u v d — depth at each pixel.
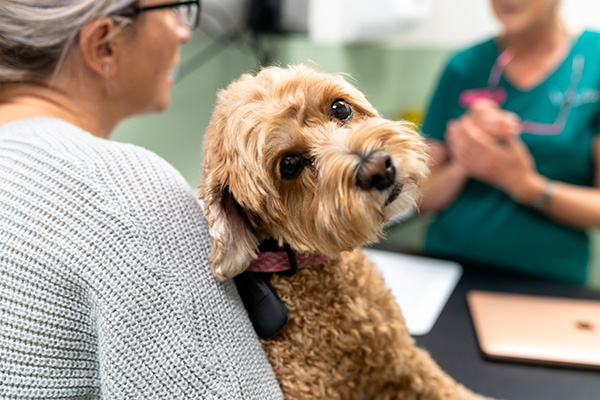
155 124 1.24
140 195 0.46
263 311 0.51
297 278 0.55
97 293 0.42
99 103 0.66
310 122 0.55
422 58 2.05
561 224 1.22
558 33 1.22
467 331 0.83
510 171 1.12
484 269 1.09
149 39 0.64
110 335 0.42
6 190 0.45
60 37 0.56
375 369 0.57
